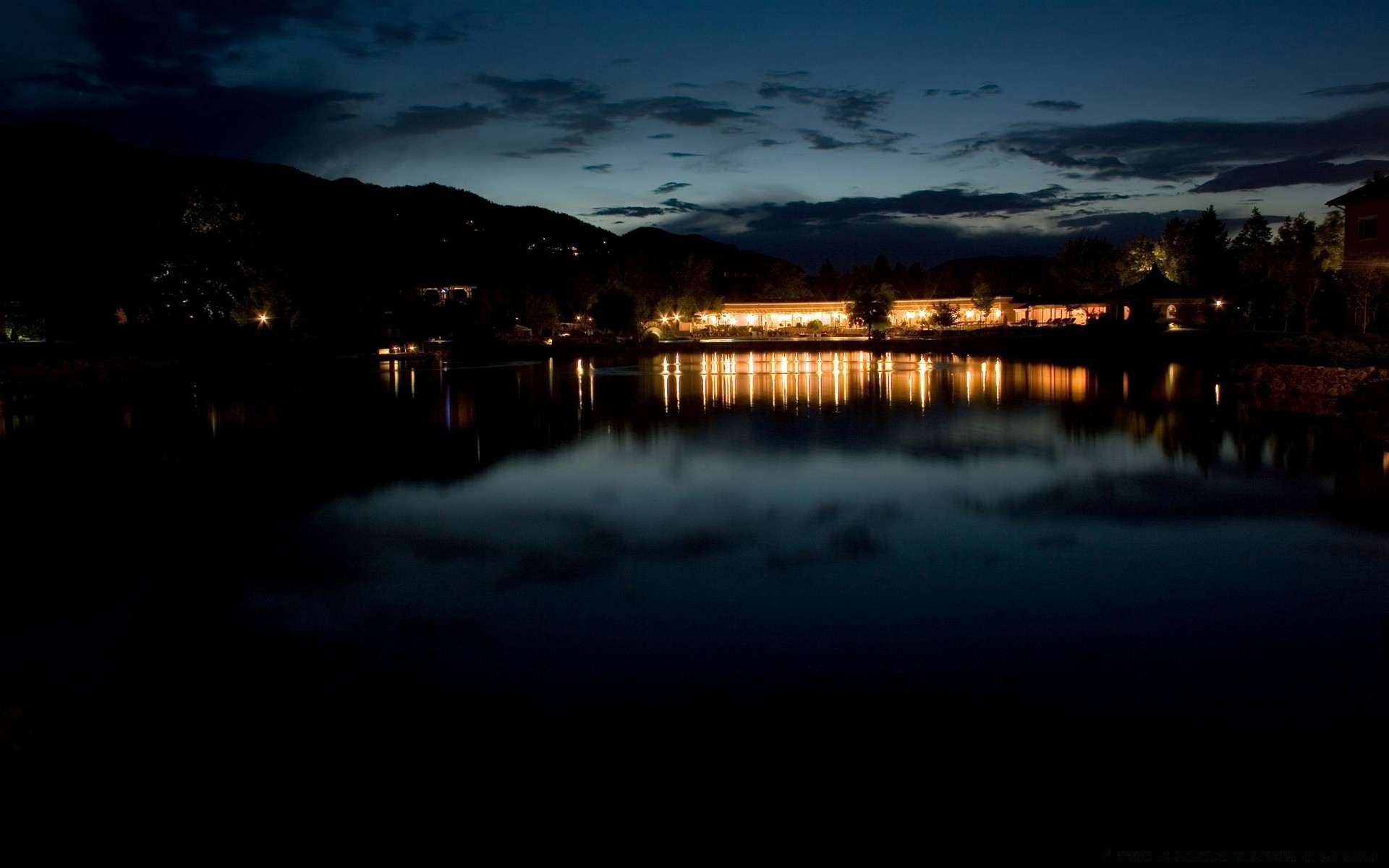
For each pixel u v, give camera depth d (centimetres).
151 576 1109
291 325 7088
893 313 10981
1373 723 681
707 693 748
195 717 717
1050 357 5475
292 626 923
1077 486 1612
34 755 657
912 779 608
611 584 1055
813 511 1435
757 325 12088
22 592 1042
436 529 1341
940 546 1212
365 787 609
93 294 5706
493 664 813
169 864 532
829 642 859
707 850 535
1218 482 1642
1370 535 1248
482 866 523
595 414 2883
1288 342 3756
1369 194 4191
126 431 2577
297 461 2008
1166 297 7106
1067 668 794
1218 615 930
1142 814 565
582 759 641
